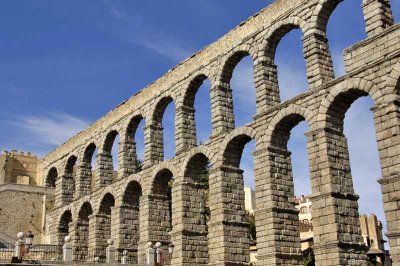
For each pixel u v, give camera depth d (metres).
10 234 80.69
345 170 40.47
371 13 39.91
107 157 71.56
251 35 50.47
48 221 83.69
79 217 73.50
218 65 53.56
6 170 98.44
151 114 62.81
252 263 66.62
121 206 64.00
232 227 48.62
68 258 45.00
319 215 39.34
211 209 49.81
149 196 59.31
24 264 40.25
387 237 34.44
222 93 52.84
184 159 54.97
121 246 62.66
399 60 36.88
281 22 47.59
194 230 53.59
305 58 44.16
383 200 35.31
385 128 36.44
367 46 39.41
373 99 37.84
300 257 44.09
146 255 51.97
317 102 42.03
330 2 44.06
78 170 76.00
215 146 51.19
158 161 61.25
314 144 41.03
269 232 43.66
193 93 58.44
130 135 67.56
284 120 45.12
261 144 46.31
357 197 40.09
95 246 67.31
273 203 44.09
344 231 38.41
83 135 77.12
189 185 54.62
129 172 66.06
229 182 49.78
